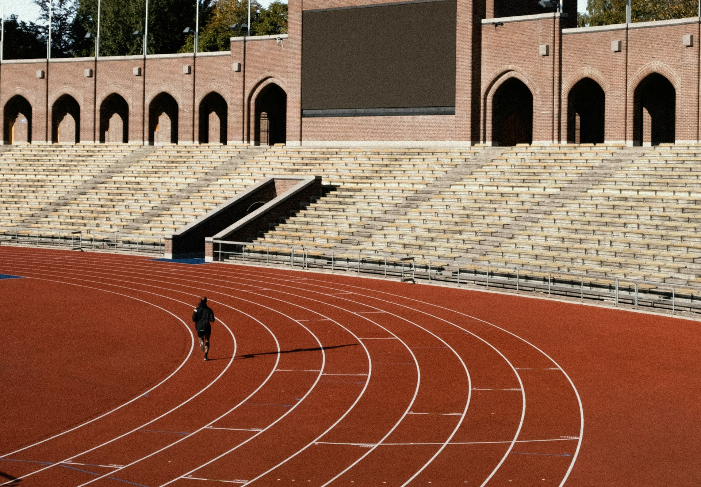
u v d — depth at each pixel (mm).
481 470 13492
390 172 48812
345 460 14000
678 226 34562
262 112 59938
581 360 21359
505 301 31250
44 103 64188
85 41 97688
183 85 59812
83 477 13180
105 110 63469
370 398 17891
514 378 19578
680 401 17516
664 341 23672
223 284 35906
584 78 46969
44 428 15781
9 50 88188
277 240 44594
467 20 49656
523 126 53188
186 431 15602
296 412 16859
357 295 32781
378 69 52719
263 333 25250
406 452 14391
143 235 48562
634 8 77625
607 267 33250
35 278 37188
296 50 55281
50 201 55250
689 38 43125
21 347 23031
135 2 90875
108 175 57062
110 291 33656
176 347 23266
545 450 14461
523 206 40750
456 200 43500
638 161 41281
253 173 52812
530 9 56500
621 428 15688
